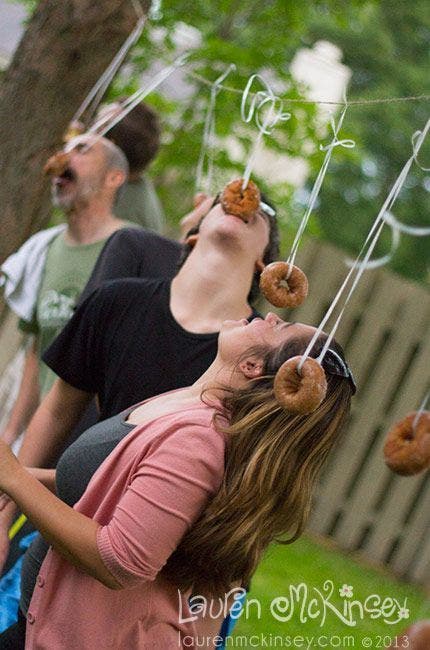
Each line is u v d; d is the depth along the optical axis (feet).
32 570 12.68
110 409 14.53
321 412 11.42
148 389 14.24
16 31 52.11
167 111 36.09
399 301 38.60
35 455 15.51
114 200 18.94
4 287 20.48
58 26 19.66
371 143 104.99
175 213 38.06
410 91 102.78
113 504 11.46
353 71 101.91
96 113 21.33
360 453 38.65
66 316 18.49
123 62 20.26
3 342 36.73
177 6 33.91
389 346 38.60
